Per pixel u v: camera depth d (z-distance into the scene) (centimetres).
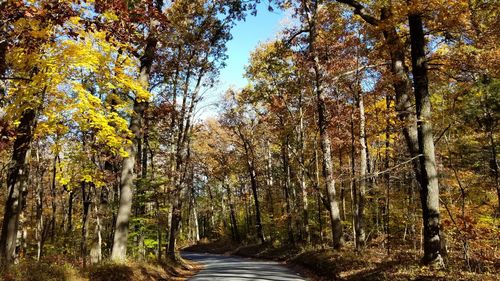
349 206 3616
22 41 762
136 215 2289
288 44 2238
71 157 1357
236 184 5681
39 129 996
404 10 1128
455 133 1717
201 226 7888
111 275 1223
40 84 940
